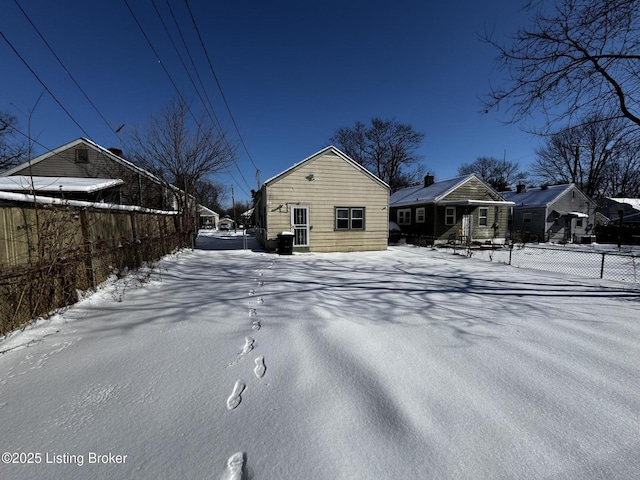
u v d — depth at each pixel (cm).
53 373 247
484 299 515
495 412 205
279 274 728
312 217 1230
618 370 268
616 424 195
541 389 236
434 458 164
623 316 425
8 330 313
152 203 1617
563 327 377
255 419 193
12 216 319
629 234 2180
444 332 355
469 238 1736
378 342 320
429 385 238
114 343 307
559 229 2295
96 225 502
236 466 157
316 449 169
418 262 1004
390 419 195
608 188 2889
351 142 3866
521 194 2656
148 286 559
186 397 217
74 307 411
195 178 1459
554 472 156
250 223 4166
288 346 305
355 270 815
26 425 185
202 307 435
